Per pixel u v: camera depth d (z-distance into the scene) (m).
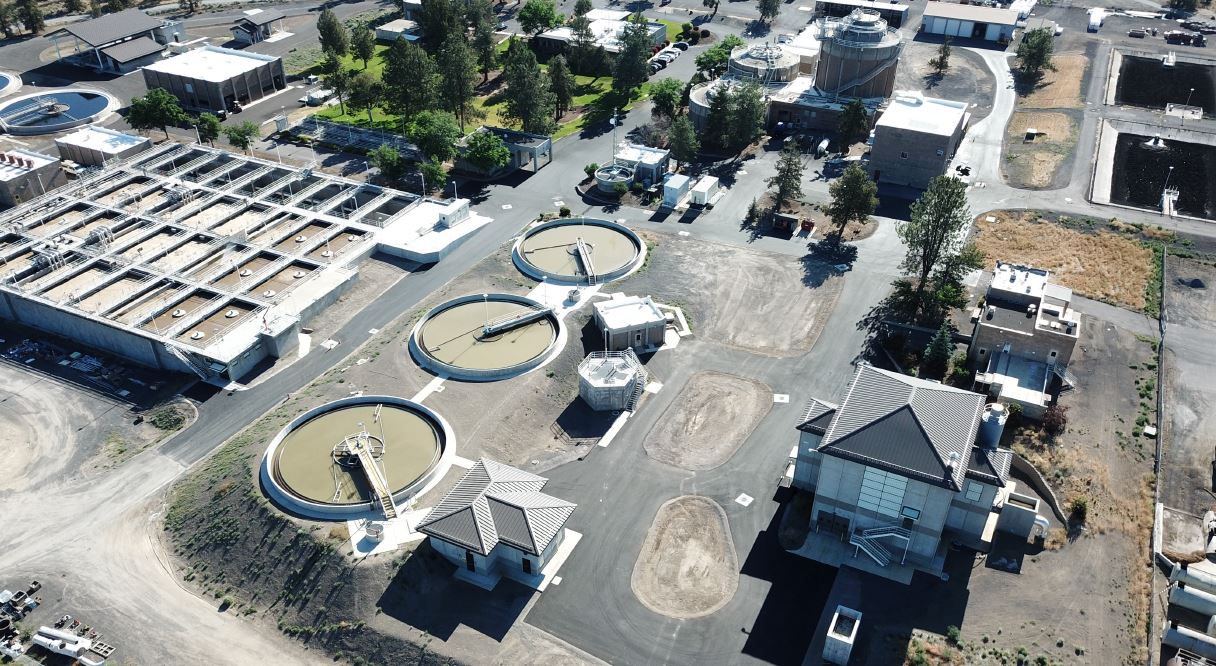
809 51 196.12
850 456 80.19
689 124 152.75
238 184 149.88
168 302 118.69
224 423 103.00
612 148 166.38
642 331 112.50
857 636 77.06
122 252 131.50
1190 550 84.94
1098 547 85.56
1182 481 93.19
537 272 127.75
